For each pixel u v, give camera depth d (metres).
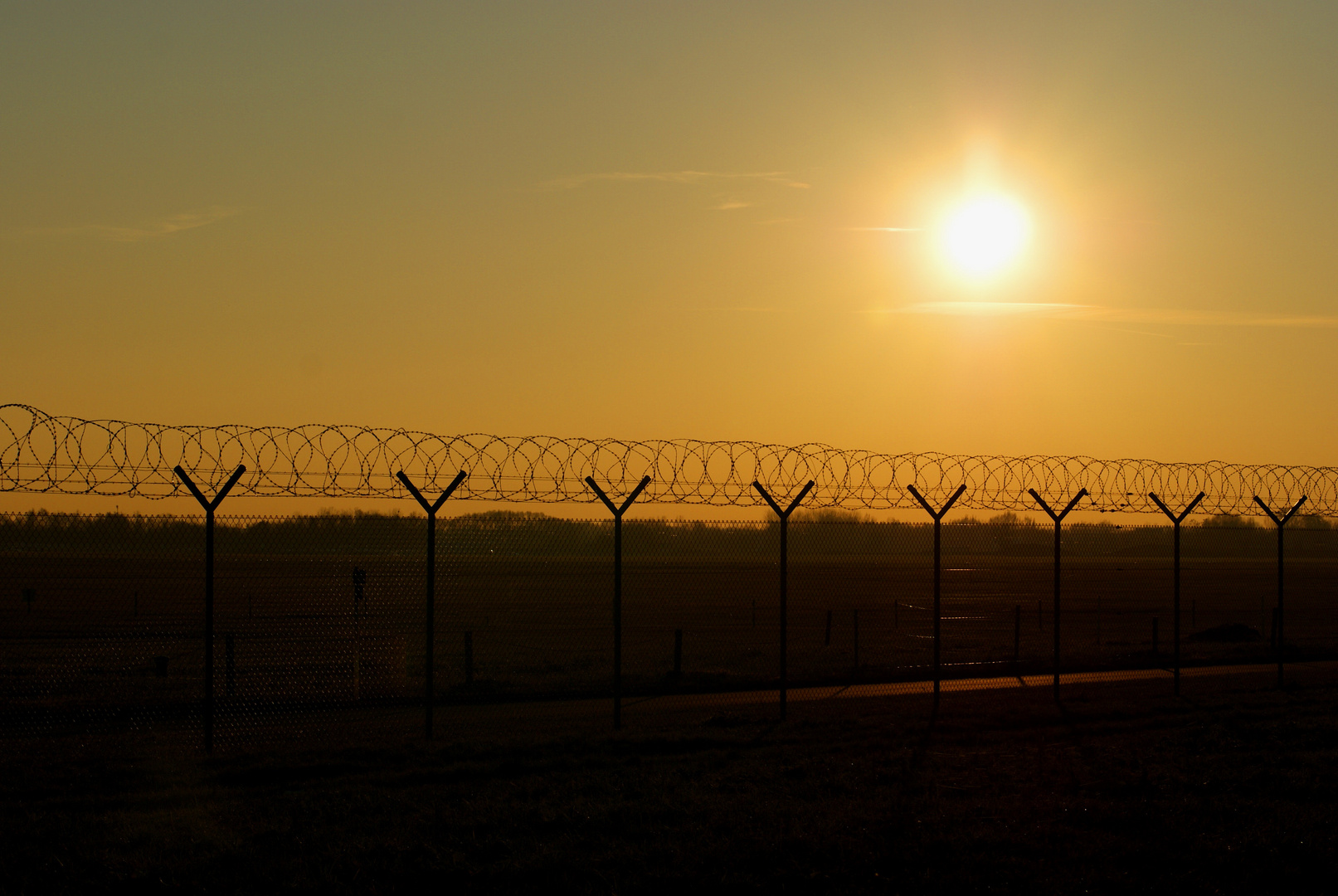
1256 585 60.34
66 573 54.00
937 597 14.44
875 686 16.92
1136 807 8.84
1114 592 53.03
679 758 10.80
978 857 7.58
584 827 8.20
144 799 9.05
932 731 12.38
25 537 14.76
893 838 7.97
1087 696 15.34
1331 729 12.55
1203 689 16.19
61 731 12.60
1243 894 7.05
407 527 22.50
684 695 15.88
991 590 53.66
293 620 31.48
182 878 7.00
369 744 11.43
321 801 8.95
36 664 20.44
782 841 7.78
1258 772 10.16
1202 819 8.56
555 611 37.38
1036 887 7.08
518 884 7.02
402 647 22.84
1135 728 12.73
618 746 11.35
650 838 7.98
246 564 58.66
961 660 21.56
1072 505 14.90
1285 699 15.09
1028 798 9.20
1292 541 103.50
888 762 10.57
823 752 11.17
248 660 20.95
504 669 19.64
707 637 28.19
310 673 18.61
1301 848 7.77
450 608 37.69
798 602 43.81
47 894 6.74
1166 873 7.39
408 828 8.15
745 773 10.04
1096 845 7.89
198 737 12.12
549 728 12.74
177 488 10.86
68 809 8.77
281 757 10.71
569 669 19.75
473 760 10.66
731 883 7.05
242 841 7.76
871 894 6.96
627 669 19.73
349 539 21.69
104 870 7.12
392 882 6.99
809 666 20.33
